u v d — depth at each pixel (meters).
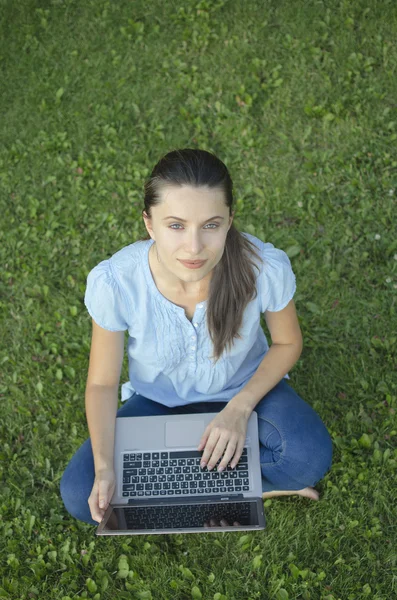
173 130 4.23
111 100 4.43
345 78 4.23
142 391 2.57
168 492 2.31
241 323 2.29
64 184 4.09
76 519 2.83
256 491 2.30
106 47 4.70
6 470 3.04
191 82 4.41
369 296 3.43
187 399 2.53
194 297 2.20
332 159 3.92
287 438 2.41
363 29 4.41
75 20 4.87
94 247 3.79
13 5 4.97
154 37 4.68
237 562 2.65
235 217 3.77
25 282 3.68
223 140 4.12
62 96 4.48
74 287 3.64
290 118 4.13
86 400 2.44
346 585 2.54
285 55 4.40
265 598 2.54
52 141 4.25
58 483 2.96
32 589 2.63
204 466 2.34
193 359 2.35
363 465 2.83
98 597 2.57
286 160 3.97
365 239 3.61
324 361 3.25
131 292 2.21
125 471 2.36
